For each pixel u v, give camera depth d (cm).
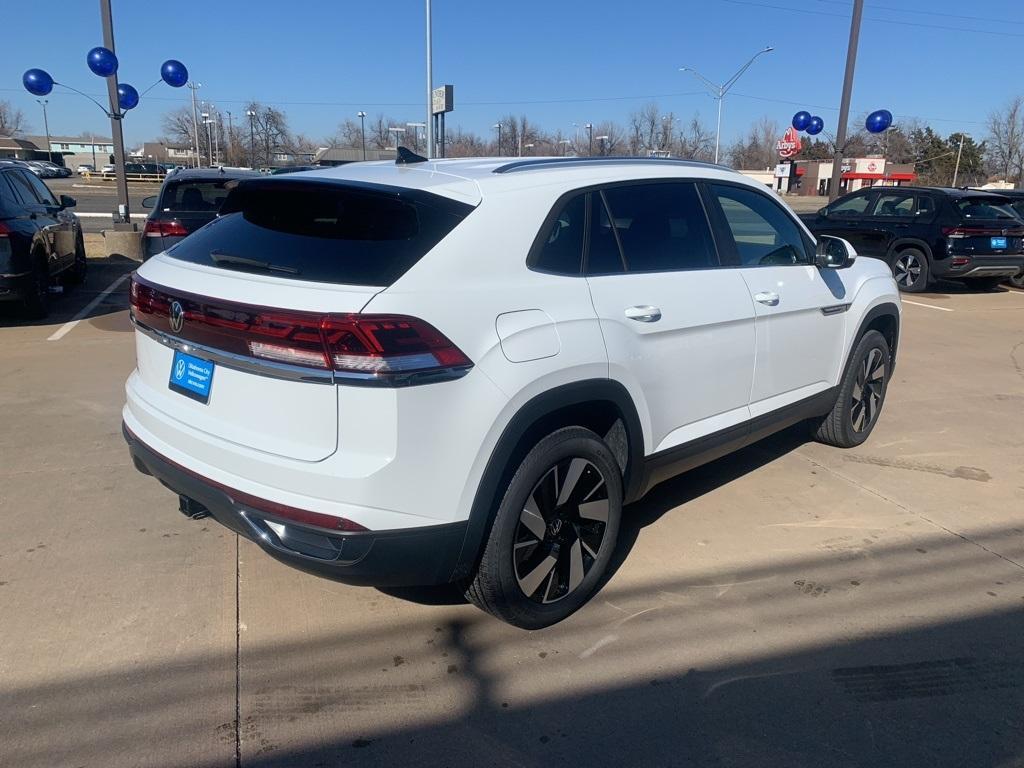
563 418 307
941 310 1134
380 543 252
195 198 910
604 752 247
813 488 462
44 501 407
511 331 273
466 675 283
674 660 295
